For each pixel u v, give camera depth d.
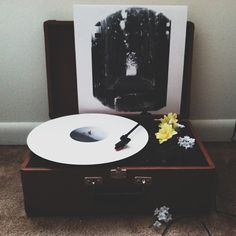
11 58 1.06
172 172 0.76
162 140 0.84
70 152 0.78
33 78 1.09
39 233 0.78
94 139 0.84
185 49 0.98
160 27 0.93
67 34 0.98
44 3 0.99
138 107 1.01
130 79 0.98
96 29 0.93
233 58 1.07
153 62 0.96
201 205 0.80
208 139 1.18
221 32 1.03
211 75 1.09
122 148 0.80
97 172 0.75
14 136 1.17
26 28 1.02
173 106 1.01
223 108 1.15
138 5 0.92
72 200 0.79
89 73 0.98
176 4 1.00
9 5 0.99
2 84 1.09
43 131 0.88
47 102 1.13
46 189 0.77
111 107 1.01
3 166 1.05
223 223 0.80
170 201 0.80
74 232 0.78
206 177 0.76
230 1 0.99
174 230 0.78
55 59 1.00
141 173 0.76
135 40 0.94
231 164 1.05
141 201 0.80
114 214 0.83
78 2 0.99
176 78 0.98
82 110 1.02
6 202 0.88
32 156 0.81
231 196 0.90
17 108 1.14
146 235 0.77
